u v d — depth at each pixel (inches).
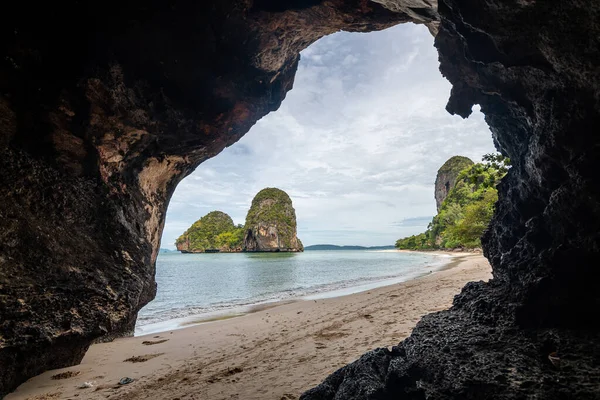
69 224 267.9
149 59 304.3
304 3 335.3
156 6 278.2
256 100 410.6
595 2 97.7
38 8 237.8
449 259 2042.3
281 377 255.9
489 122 238.8
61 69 263.0
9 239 221.3
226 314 608.7
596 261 118.6
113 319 268.8
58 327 234.5
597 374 93.7
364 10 343.3
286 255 4746.6
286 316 500.7
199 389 247.3
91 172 300.2
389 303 523.2
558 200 136.6
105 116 295.9
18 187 237.0
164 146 375.6
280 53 382.6
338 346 319.0
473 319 164.6
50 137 267.3
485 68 182.9
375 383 143.3
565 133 131.3
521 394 97.3
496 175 512.7
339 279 1238.9
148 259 364.2
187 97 347.9
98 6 259.1
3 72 233.6
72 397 242.5
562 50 117.6
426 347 144.9
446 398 110.3
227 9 307.6
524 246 169.3
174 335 436.1
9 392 240.8
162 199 431.8
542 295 132.6
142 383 266.1
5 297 211.5
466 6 151.6
